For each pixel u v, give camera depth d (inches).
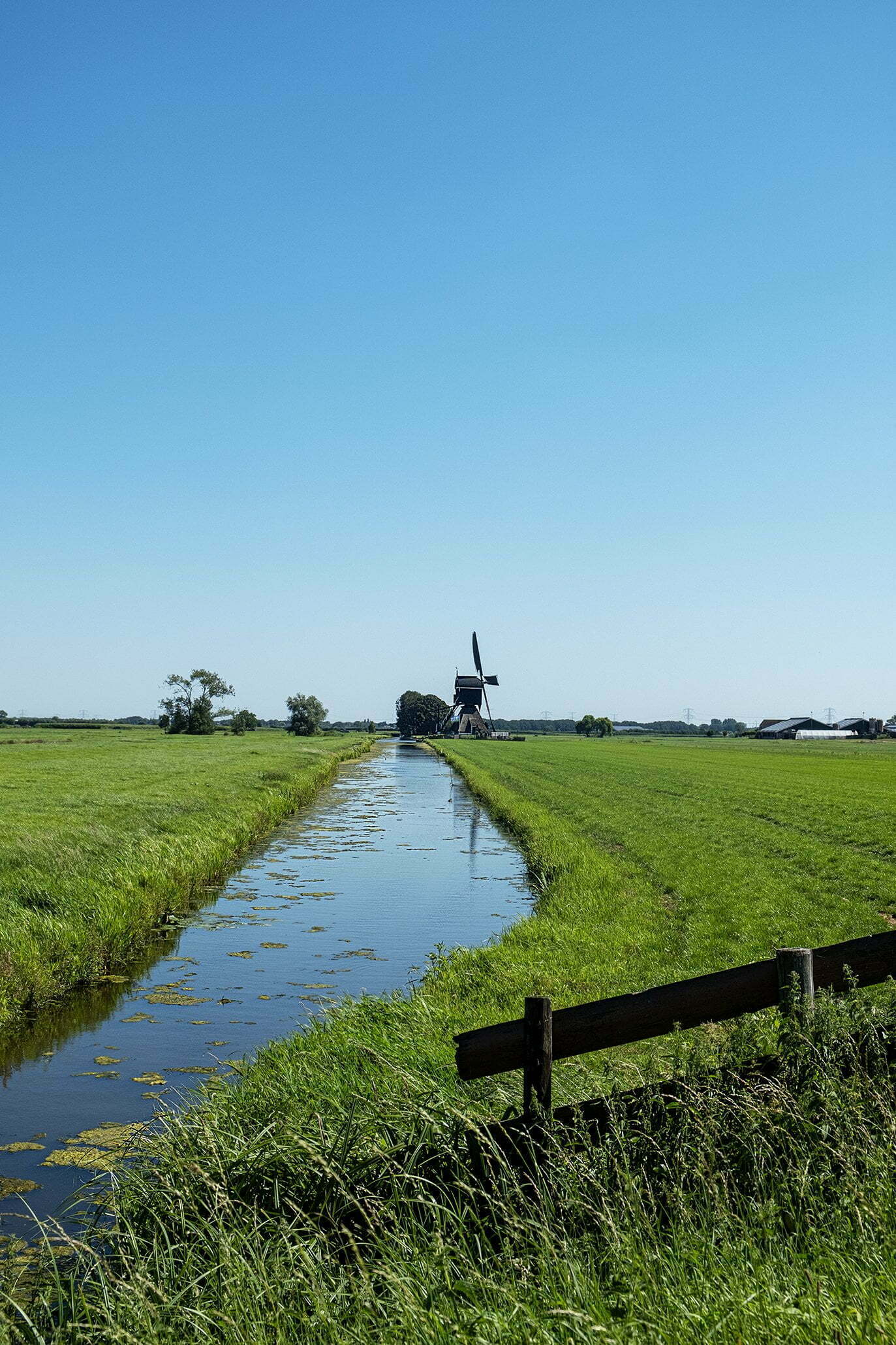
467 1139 240.8
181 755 2965.1
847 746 4985.2
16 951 555.5
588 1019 236.5
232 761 2628.0
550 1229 205.3
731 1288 169.2
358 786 2351.1
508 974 538.0
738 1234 195.2
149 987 587.8
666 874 877.2
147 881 795.4
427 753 4749.0
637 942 624.1
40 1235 287.0
